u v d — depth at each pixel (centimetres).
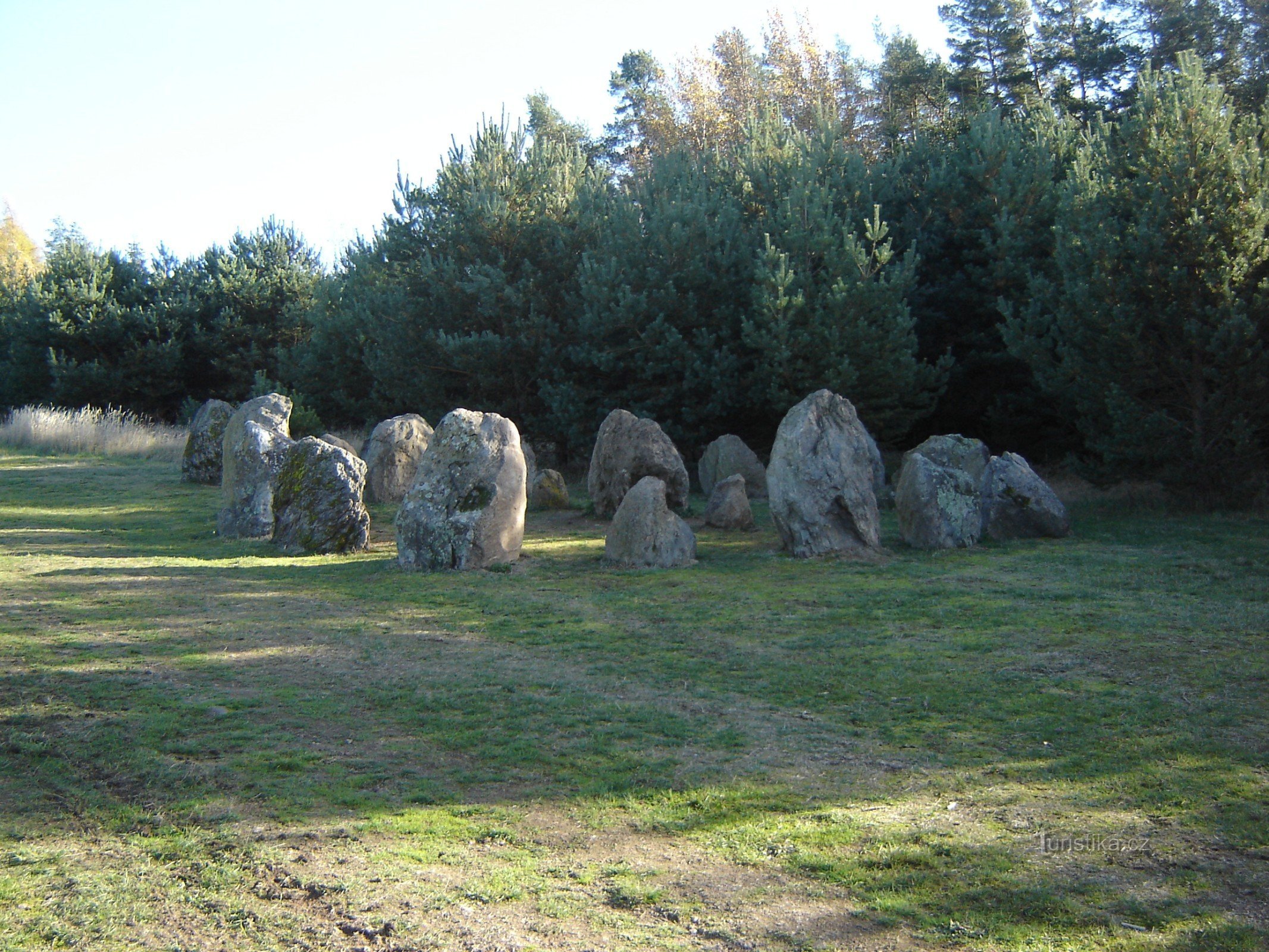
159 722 759
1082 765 672
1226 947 454
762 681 881
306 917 487
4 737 721
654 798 635
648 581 1305
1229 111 1739
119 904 493
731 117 4666
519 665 935
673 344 2200
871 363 2080
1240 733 718
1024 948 459
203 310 3825
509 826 594
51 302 3616
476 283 2352
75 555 1505
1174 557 1366
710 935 475
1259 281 1634
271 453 1728
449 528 1385
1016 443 2419
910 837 575
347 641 1016
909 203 2581
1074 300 1784
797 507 1444
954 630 1023
